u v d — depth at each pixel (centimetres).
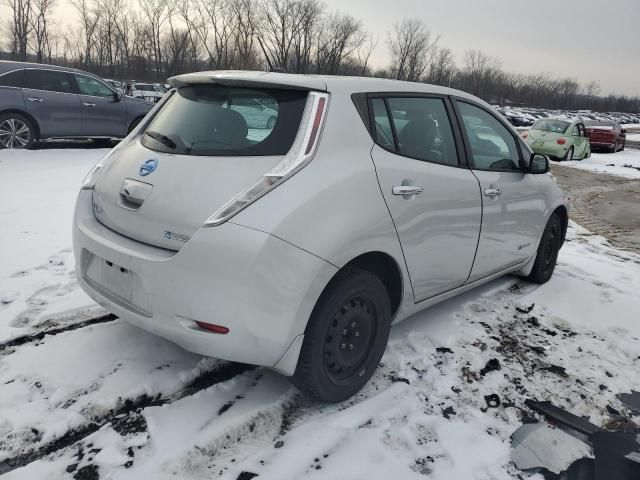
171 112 302
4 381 280
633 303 451
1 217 562
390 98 303
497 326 387
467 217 338
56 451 237
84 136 1063
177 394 281
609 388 319
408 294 307
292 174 241
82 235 284
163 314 243
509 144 407
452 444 260
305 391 268
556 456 257
